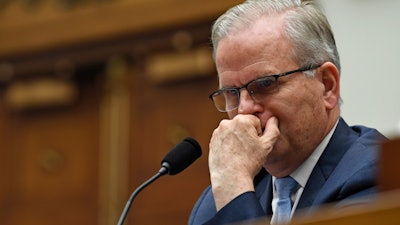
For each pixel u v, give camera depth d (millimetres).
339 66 5121
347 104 8523
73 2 12188
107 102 12023
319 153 4938
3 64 12617
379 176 2998
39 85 12461
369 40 8562
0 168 12562
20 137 12586
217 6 11008
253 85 4840
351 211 2561
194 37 11258
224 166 4691
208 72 11188
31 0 12555
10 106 12688
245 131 4766
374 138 4918
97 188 11844
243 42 4863
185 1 11297
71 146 12211
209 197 5496
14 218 12312
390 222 2469
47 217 12109
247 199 4434
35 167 12391
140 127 11672
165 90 11539
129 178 11586
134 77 11820
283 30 4891
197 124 11219
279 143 4820
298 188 4926
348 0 8773
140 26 11617
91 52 12047
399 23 8445
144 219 11273
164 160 5059
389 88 8328
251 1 5047
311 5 5086
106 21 11867
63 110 12391
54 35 12242
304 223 2594
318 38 4965
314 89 4895
